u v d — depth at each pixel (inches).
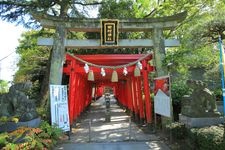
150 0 658.8
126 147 401.7
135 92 713.6
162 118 486.6
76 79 604.7
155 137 472.1
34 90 820.6
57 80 492.4
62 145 419.8
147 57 552.1
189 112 369.1
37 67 882.8
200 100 365.1
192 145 323.0
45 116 478.0
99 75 746.8
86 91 1003.9
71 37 733.3
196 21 604.1
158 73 513.0
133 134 508.1
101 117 840.9
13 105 383.6
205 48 511.8
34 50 890.7
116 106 1370.6
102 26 499.5
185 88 534.6
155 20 519.2
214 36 451.8
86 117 844.0
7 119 354.3
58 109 452.4
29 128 339.6
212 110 365.1
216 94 542.6
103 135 503.2
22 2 621.3
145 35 713.0
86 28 506.6
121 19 509.4
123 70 577.3
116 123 681.6
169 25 523.8
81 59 541.0
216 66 539.8
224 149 249.1
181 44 530.9
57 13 682.2
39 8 622.2
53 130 391.2
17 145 284.7
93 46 509.7
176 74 635.5
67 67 557.0
